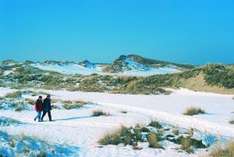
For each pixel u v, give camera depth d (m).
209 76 63.03
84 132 21.25
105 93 59.47
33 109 33.44
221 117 28.42
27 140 16.48
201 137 18.98
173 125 23.66
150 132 19.64
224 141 18.67
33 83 88.12
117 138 18.50
